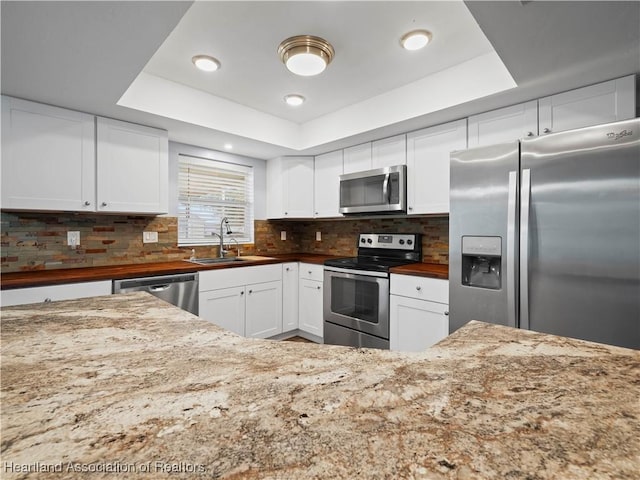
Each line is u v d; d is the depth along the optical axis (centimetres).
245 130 279
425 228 298
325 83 236
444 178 244
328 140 296
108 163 230
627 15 125
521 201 162
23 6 120
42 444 38
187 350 70
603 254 139
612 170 137
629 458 36
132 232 275
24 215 223
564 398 49
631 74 169
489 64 195
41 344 74
